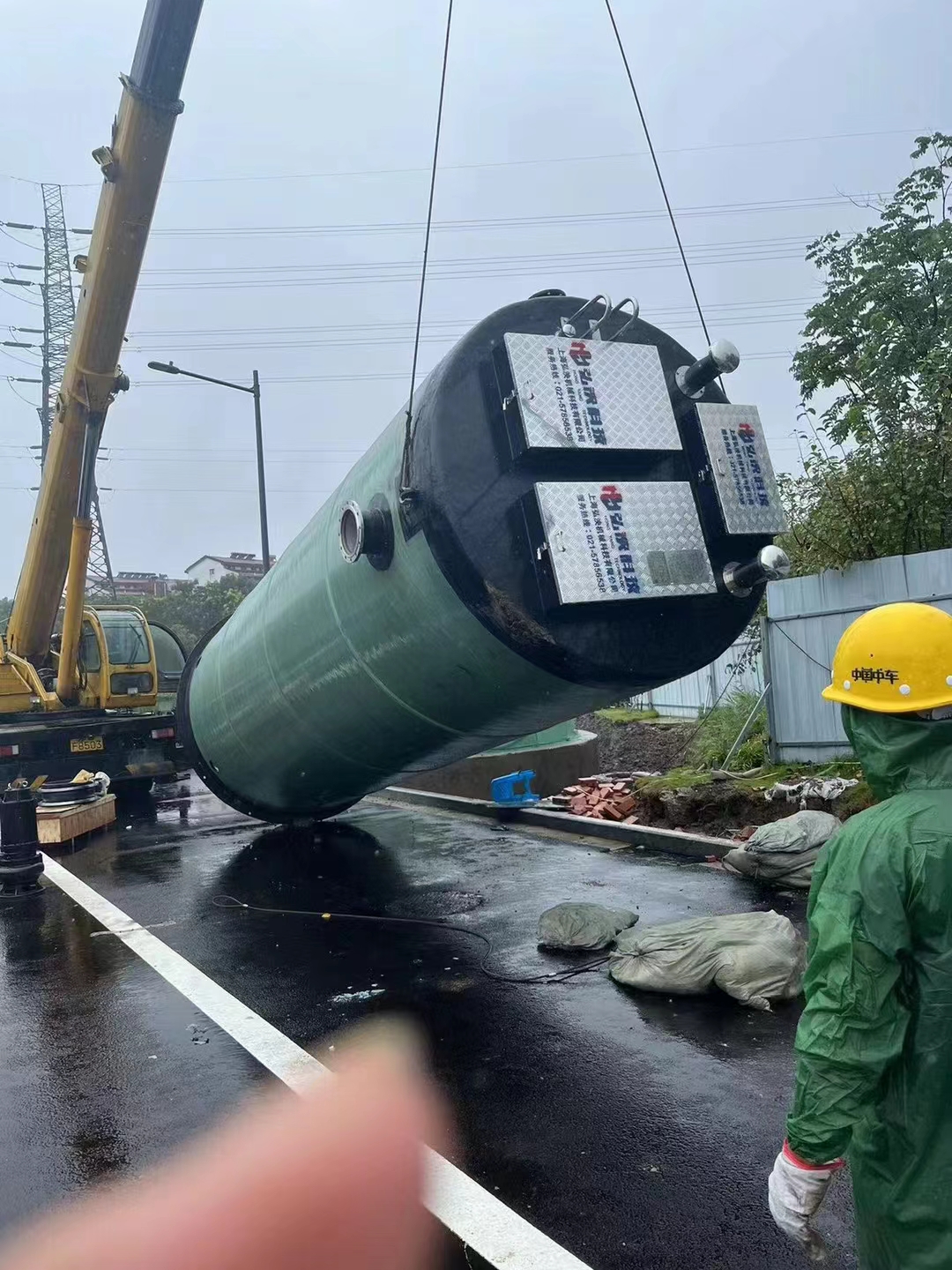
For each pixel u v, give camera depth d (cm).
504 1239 289
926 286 1385
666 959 481
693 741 1225
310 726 686
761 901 628
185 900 737
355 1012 484
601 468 455
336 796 848
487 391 457
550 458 446
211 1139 356
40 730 1223
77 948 622
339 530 540
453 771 1166
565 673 449
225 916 684
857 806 743
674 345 504
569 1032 445
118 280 793
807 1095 171
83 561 1021
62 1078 422
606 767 1770
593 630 444
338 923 650
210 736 861
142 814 1182
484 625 452
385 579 510
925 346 1320
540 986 507
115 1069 429
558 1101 378
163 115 691
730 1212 298
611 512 430
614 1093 381
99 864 884
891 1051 167
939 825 170
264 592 728
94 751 1269
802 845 650
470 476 445
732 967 466
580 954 557
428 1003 492
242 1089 400
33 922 692
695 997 479
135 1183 329
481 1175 326
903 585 890
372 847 906
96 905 731
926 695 181
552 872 759
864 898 170
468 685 508
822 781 789
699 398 488
